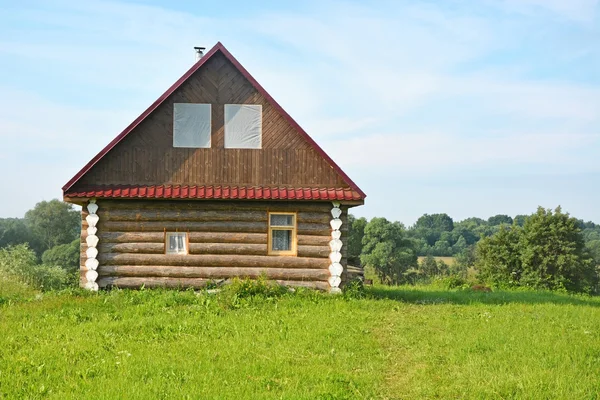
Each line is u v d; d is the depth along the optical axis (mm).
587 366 12055
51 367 11625
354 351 13352
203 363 11906
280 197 20562
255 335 14523
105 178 20781
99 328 15008
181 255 20781
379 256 79312
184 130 21172
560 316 18484
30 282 29453
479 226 144625
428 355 12969
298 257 20938
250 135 21344
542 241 57156
